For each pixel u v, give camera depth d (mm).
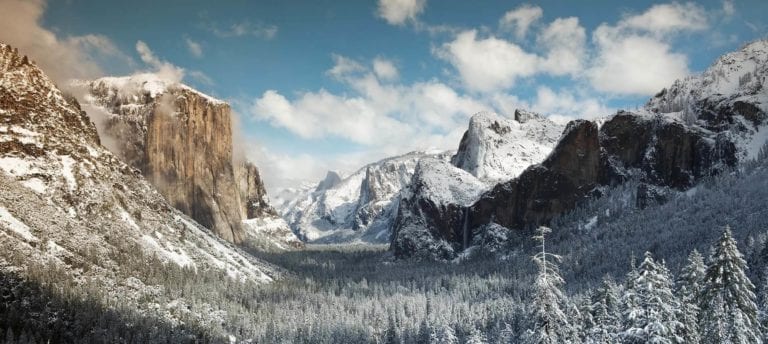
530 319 46469
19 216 187250
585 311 78125
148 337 153625
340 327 189875
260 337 179750
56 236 189500
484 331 169625
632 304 56938
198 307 191375
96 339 142750
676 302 56781
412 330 183500
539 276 45969
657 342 52406
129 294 180500
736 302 59875
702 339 60219
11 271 155625
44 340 136000
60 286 160375
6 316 139375
